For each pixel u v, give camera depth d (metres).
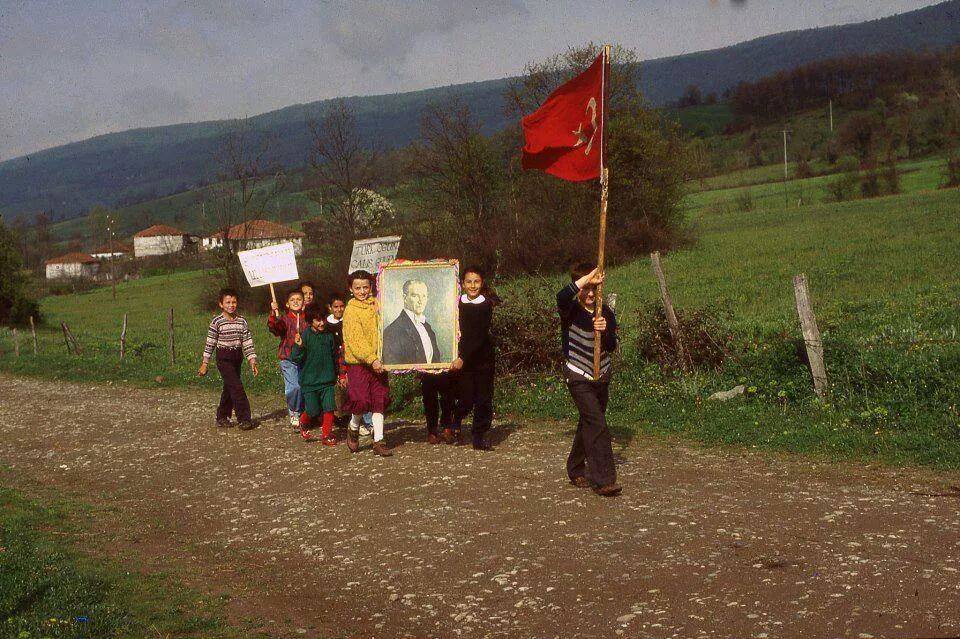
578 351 6.88
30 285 54.38
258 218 55.53
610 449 6.82
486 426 9.16
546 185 38.22
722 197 90.94
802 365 10.23
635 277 29.12
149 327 44.62
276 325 11.38
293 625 4.88
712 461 7.88
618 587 4.85
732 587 4.66
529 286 13.73
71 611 5.04
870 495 6.29
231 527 7.17
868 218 40.97
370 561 5.87
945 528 5.32
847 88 181.50
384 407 9.38
